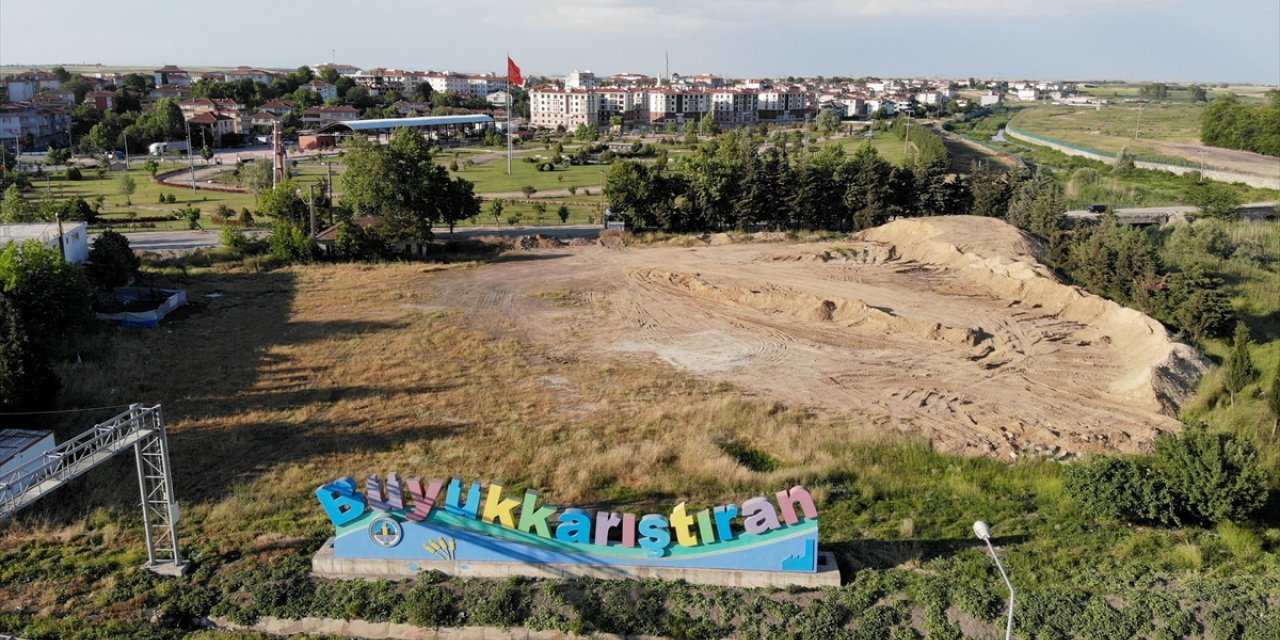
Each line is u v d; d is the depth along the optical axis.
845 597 28.11
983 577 29.38
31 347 44.78
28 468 36.81
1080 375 52.84
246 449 41.75
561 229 102.38
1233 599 27.12
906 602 27.80
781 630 26.77
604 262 85.69
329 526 33.88
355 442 42.62
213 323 63.62
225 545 32.44
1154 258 68.56
